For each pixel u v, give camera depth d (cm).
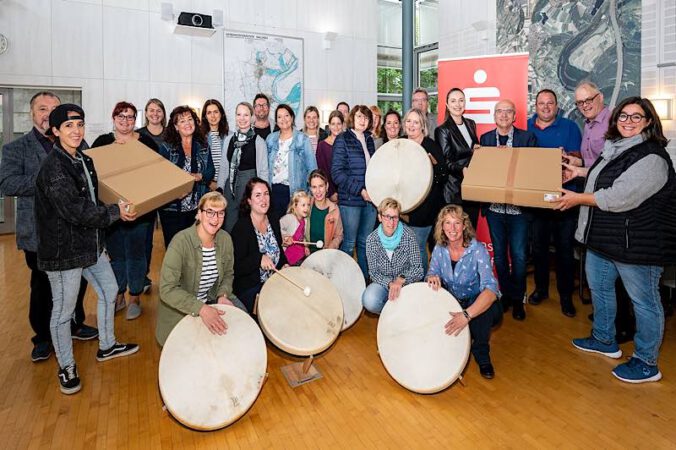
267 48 773
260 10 763
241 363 193
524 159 249
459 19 689
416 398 209
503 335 281
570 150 317
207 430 181
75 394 212
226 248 238
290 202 307
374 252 270
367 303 271
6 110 616
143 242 307
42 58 614
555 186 226
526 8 562
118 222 298
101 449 173
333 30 835
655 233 207
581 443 174
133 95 677
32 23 605
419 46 845
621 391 212
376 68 890
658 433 180
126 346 254
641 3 434
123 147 254
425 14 835
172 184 232
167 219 307
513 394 211
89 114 651
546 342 270
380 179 287
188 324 192
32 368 237
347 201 312
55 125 192
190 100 720
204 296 236
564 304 315
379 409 200
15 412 196
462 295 242
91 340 275
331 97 845
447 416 194
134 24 670
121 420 192
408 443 176
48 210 195
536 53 551
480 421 190
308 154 328
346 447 174
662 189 204
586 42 489
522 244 299
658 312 215
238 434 183
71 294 207
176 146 305
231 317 201
